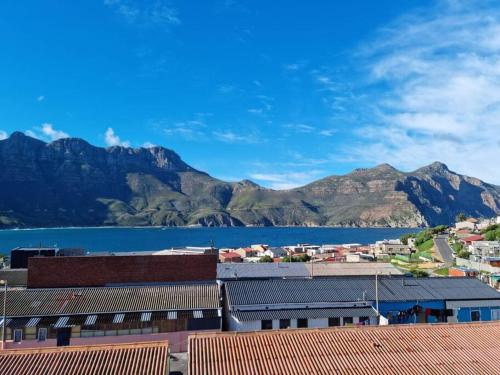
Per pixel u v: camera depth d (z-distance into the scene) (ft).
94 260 177.88
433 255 471.21
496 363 82.53
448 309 164.14
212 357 80.53
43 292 152.35
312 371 76.74
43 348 81.87
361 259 436.76
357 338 90.38
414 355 84.23
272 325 146.72
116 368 76.43
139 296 152.25
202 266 185.57
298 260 434.71
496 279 277.64
